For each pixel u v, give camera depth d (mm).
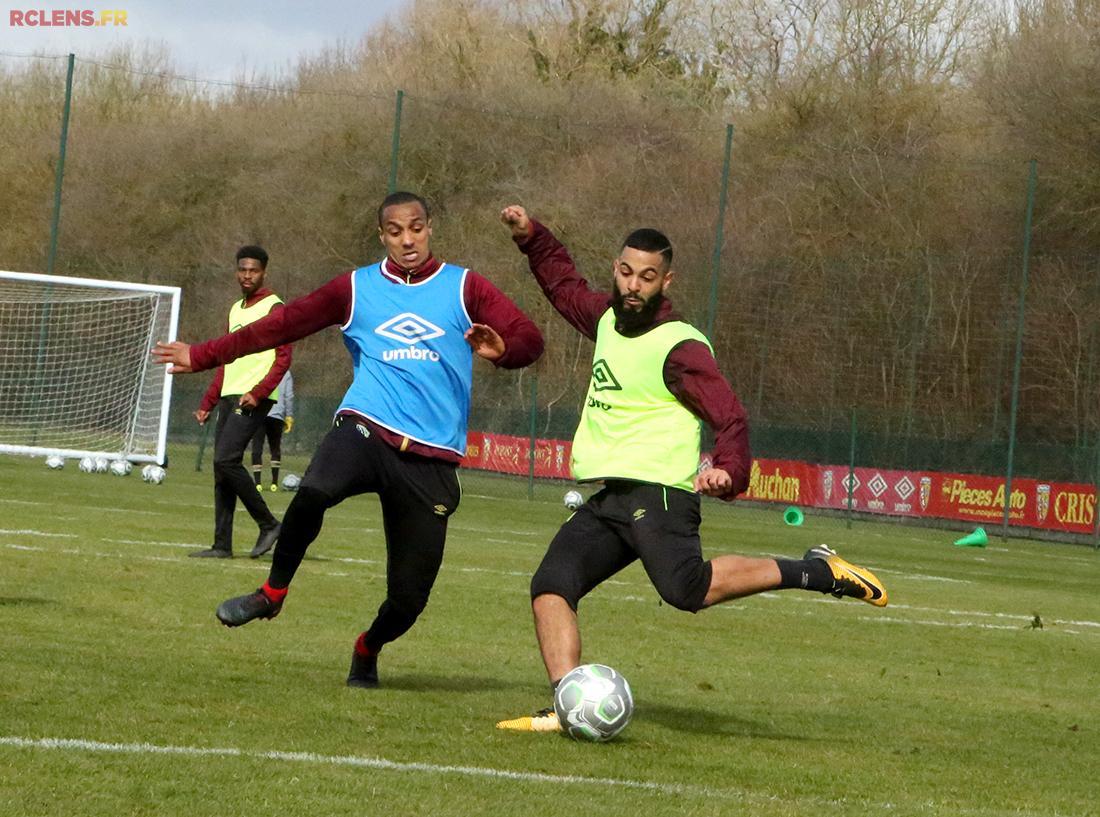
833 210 89625
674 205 94438
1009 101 90562
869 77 108062
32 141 126375
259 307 30406
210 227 119562
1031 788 14664
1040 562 58438
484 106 109938
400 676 19031
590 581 15906
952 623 32312
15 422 62062
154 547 33531
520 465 88250
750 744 15766
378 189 113125
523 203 102625
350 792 11758
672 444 15539
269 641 21203
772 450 80375
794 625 29406
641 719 16922
